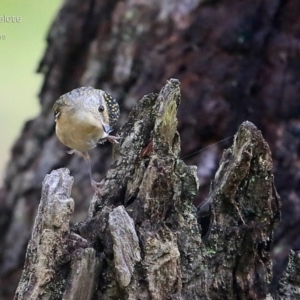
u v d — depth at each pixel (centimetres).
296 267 646
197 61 1041
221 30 1041
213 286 629
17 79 1633
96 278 604
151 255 604
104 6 1114
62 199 602
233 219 639
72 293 593
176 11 1066
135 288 599
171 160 629
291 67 1031
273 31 1037
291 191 1004
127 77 1070
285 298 648
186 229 630
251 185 638
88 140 830
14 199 1160
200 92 1030
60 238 598
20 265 1148
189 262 625
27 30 1628
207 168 1009
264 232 641
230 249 633
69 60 1138
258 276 641
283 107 1024
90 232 620
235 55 1037
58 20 1147
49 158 1132
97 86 1097
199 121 1023
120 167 662
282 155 1011
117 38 1095
